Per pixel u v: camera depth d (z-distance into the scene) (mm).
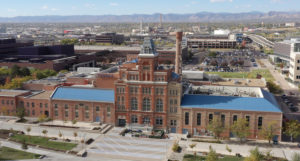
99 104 125375
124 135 113375
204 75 174375
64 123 126250
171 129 118250
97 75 152375
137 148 101312
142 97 118375
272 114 107188
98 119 127000
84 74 188625
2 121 129250
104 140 108000
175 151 98625
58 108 130500
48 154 95250
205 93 133875
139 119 120500
